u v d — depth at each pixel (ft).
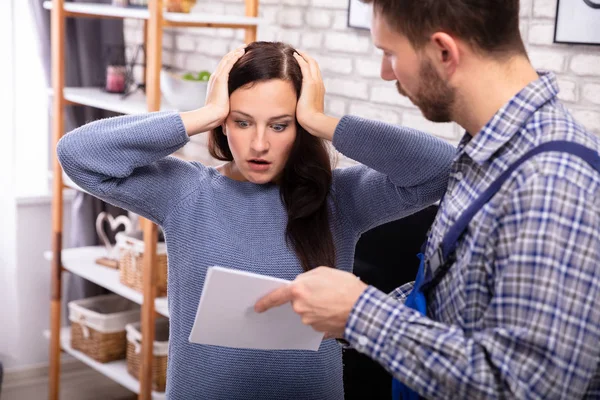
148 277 9.29
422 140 5.03
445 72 3.93
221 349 5.11
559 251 3.46
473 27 3.80
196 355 5.13
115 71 10.61
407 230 7.18
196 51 11.28
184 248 5.16
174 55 11.76
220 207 5.24
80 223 11.68
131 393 12.77
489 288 3.82
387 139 4.95
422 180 5.04
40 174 12.10
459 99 3.99
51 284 11.28
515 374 3.48
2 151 11.32
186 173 5.29
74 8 9.82
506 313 3.56
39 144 12.00
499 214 3.74
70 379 12.39
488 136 3.90
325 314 3.94
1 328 11.65
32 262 12.03
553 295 3.43
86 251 11.44
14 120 11.35
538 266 3.47
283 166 5.21
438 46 3.87
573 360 3.45
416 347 3.69
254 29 9.32
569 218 3.49
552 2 7.33
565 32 7.22
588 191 3.55
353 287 3.92
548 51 7.45
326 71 9.59
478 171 4.03
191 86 9.05
